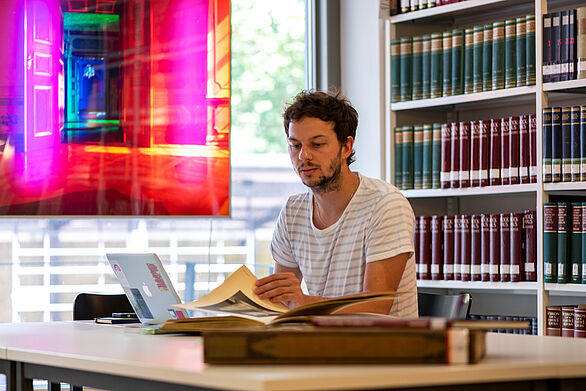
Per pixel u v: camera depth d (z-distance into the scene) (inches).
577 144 110.9
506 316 125.1
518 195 131.8
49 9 129.5
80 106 130.9
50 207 128.7
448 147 128.0
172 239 138.1
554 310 112.1
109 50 132.7
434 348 41.4
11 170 126.7
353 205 85.4
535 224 116.0
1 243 127.9
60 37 130.2
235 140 145.6
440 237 128.3
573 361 44.7
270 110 149.3
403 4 135.5
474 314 129.9
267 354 41.9
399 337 41.6
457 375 40.0
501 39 122.0
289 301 76.9
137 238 135.8
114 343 60.2
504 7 131.1
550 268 112.4
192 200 136.8
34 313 129.4
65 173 129.7
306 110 81.9
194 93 137.7
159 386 44.9
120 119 132.9
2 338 66.9
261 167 147.3
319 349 41.7
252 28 149.1
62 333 71.5
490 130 122.8
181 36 137.3
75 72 130.9
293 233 90.3
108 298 101.3
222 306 66.1
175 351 53.1
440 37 130.3
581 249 110.0
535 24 117.0
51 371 56.7
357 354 41.6
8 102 126.8
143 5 135.0
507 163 120.0
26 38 128.1
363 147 148.4
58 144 129.4
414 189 132.9
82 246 132.6
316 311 56.8
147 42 135.1
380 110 137.6
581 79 110.8
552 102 125.0
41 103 128.6
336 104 83.1
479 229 123.1
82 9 131.5
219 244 141.9
